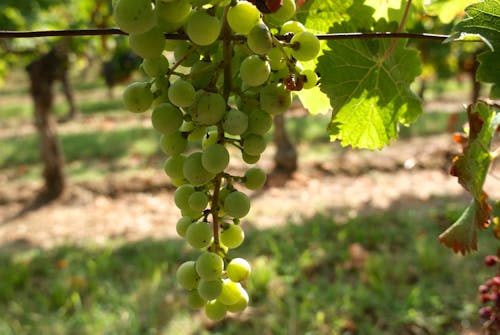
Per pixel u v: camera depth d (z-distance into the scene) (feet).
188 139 3.78
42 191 32.17
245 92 3.51
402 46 4.64
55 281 19.47
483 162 3.76
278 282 18.33
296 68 3.57
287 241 21.65
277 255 19.88
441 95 65.92
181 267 3.74
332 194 30.37
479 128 3.77
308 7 4.40
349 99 4.59
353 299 17.37
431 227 23.04
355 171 34.42
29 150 43.98
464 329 15.84
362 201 28.50
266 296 17.66
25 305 17.84
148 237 24.58
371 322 16.38
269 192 31.17
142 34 3.15
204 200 3.53
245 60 3.19
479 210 3.84
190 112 3.24
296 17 4.42
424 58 26.91
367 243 21.67
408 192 29.76
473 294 17.13
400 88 4.67
